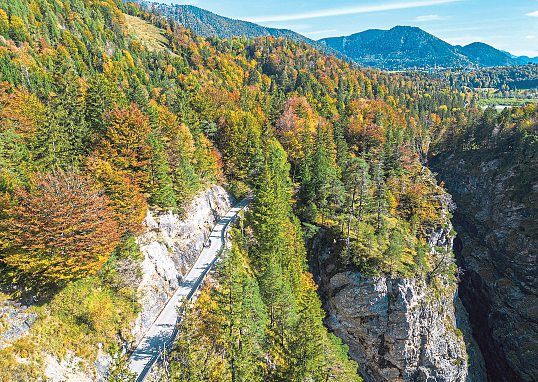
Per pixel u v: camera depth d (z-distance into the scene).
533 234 86.69
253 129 76.19
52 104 50.16
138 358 32.00
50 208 29.16
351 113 121.31
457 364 63.25
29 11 107.62
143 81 108.31
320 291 62.97
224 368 32.12
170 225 47.94
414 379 59.12
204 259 50.31
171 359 31.34
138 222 40.41
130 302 35.47
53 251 29.31
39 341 27.12
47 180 32.47
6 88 60.22
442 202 79.19
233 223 60.81
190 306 38.47
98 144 47.31
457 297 79.38
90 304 32.12
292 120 88.38
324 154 68.06
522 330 76.38
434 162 141.00
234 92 119.44
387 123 110.69
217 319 35.12
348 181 62.22
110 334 31.77
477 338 83.38
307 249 63.94
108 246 32.69
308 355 32.72
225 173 74.44
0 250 28.84
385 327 58.12
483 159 118.88
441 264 65.50
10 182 32.12
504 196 101.06
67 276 29.67
